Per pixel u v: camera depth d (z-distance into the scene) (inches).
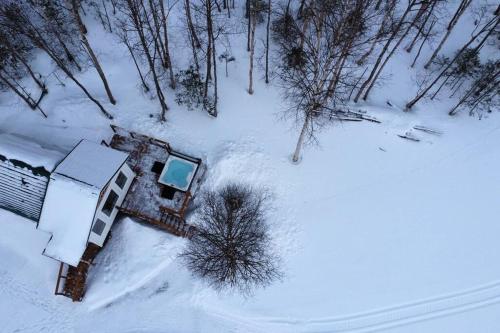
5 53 971.3
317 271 880.9
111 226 901.2
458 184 986.7
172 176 914.1
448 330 853.8
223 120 1007.6
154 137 977.5
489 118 1051.9
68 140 962.7
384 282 880.9
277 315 845.2
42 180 789.2
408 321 856.3
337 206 948.6
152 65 848.9
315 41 1012.5
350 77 967.0
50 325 837.2
